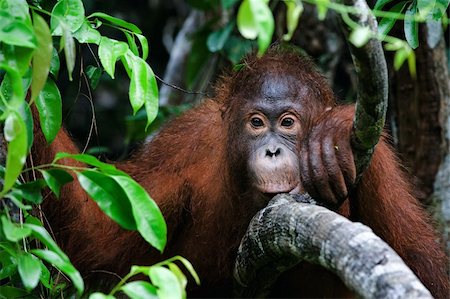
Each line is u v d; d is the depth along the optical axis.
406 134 11.07
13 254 5.81
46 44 5.69
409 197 8.62
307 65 7.98
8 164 5.29
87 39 6.70
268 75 7.72
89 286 8.51
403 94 10.95
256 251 6.68
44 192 7.91
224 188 8.15
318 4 5.45
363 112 6.17
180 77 13.80
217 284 8.62
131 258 8.50
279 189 7.18
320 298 8.23
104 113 15.86
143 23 17.19
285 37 5.46
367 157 6.91
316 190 7.10
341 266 5.20
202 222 8.39
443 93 10.83
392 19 7.51
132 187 5.59
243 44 12.23
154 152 8.91
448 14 10.91
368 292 4.89
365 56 5.66
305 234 5.77
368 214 7.94
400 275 4.80
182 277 5.36
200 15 14.11
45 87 6.59
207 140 8.62
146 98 6.67
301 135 7.49
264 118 7.58
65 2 6.58
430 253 8.31
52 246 5.60
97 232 8.35
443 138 10.91
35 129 7.55
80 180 5.70
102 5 15.54
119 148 15.78
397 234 8.07
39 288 7.23
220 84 9.04
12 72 5.33
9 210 6.46
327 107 7.82
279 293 8.23
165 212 8.49
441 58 10.73
